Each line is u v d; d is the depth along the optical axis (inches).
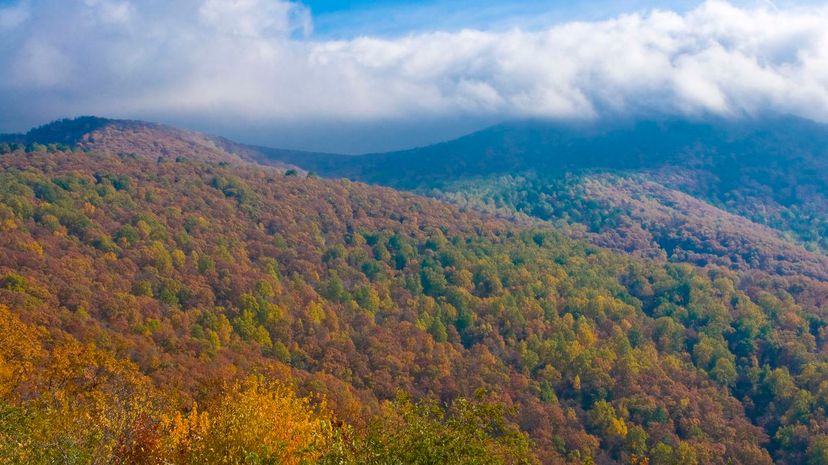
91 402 1524.4
